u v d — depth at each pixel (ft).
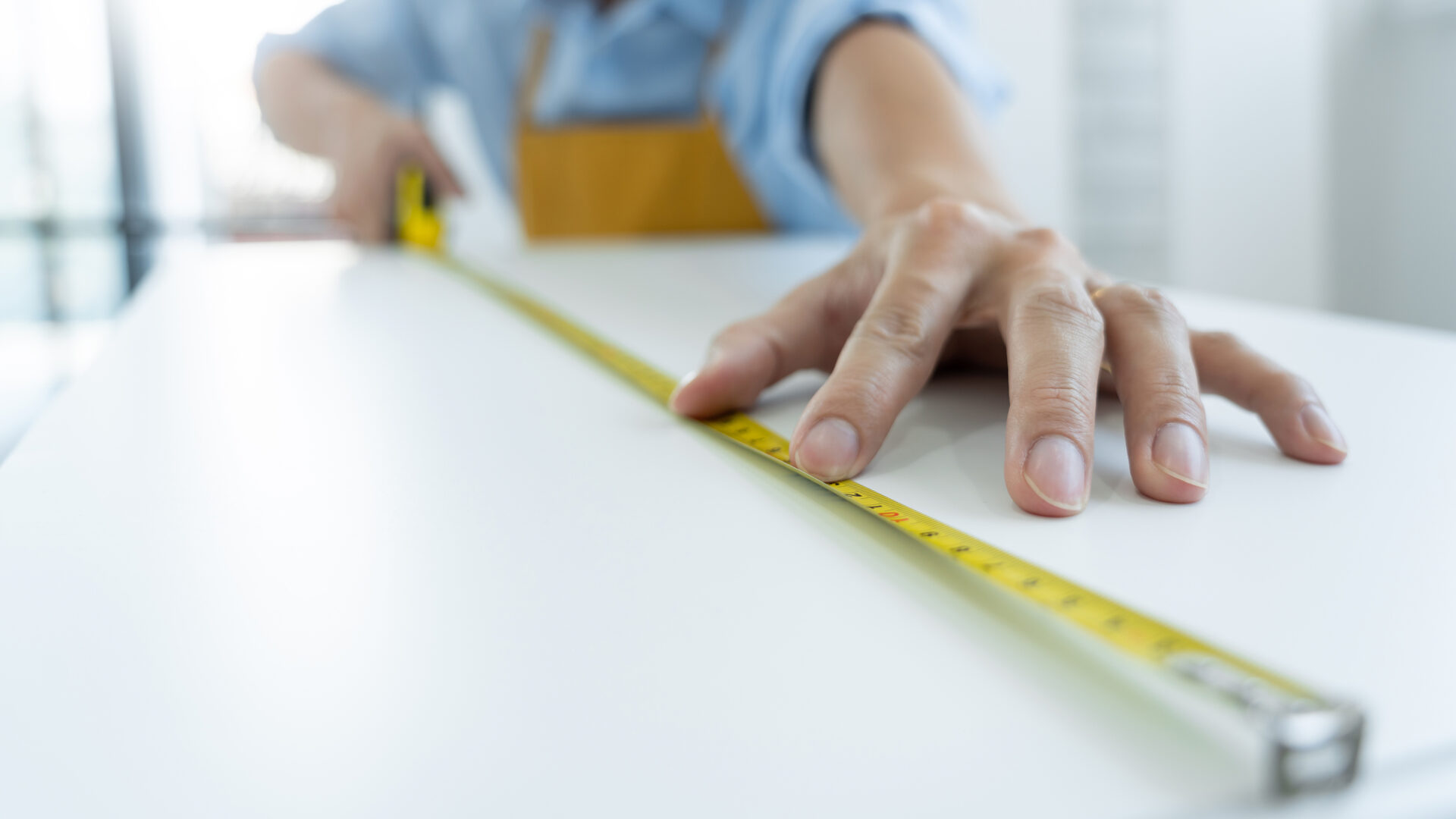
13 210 10.73
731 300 3.83
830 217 6.11
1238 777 0.79
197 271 5.05
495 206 13.67
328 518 1.47
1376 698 0.89
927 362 1.77
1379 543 1.26
